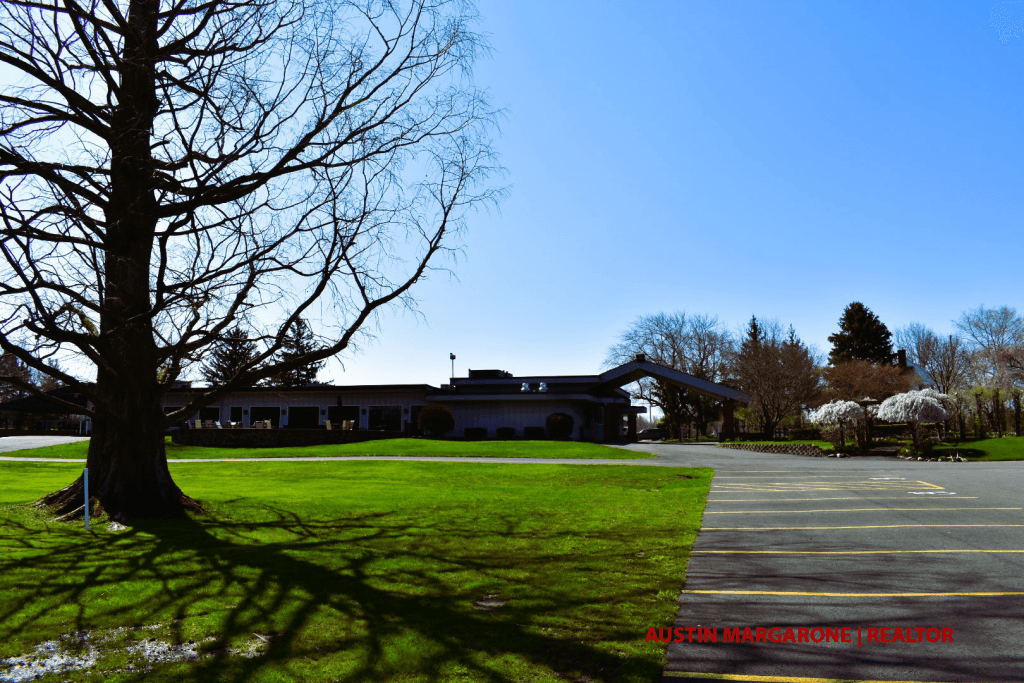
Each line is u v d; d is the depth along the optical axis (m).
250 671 4.42
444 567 7.52
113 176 9.72
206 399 11.17
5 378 9.59
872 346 66.31
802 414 55.28
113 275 10.35
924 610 5.77
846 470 20.27
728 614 5.71
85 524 9.90
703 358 62.28
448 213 11.12
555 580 6.91
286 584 6.66
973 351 67.38
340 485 17.20
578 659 4.64
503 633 5.20
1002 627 5.27
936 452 27.45
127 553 8.05
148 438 11.17
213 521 10.62
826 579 6.92
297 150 10.03
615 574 7.20
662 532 9.91
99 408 10.61
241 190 10.07
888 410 29.27
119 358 10.06
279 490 15.69
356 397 42.16
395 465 23.55
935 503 12.48
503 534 9.77
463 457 27.88
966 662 4.54
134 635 5.15
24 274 8.15
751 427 60.62
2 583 6.54
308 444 36.62
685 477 18.80
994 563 7.52
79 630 5.26
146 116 9.91
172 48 10.22
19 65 8.94
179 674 4.37
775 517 11.28
